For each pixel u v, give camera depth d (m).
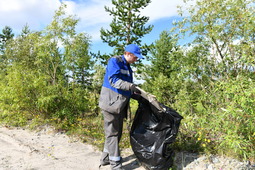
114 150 3.13
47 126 5.79
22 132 5.38
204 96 3.93
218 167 3.02
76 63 7.26
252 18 3.44
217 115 3.24
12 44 12.30
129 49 3.03
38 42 7.36
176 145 3.75
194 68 4.35
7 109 6.52
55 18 7.18
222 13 4.03
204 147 3.52
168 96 5.82
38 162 3.52
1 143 4.52
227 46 4.18
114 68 2.97
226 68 4.13
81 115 7.01
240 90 2.70
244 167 2.99
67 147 4.33
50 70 7.41
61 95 6.41
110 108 3.00
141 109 3.38
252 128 2.78
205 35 4.27
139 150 3.13
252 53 3.36
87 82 8.49
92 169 3.31
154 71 13.70
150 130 3.21
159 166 3.01
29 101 6.38
